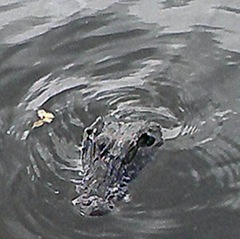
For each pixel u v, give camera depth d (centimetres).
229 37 1372
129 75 1290
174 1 1441
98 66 1305
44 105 1218
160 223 1029
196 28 1388
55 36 1362
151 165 1116
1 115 1198
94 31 1376
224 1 1445
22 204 1055
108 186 1062
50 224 1025
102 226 1021
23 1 1438
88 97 1237
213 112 1223
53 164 1109
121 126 1137
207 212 1050
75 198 1053
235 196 1073
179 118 1212
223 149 1148
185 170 1111
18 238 1009
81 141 1151
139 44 1352
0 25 1387
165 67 1309
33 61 1309
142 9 1422
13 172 1102
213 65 1316
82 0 1439
